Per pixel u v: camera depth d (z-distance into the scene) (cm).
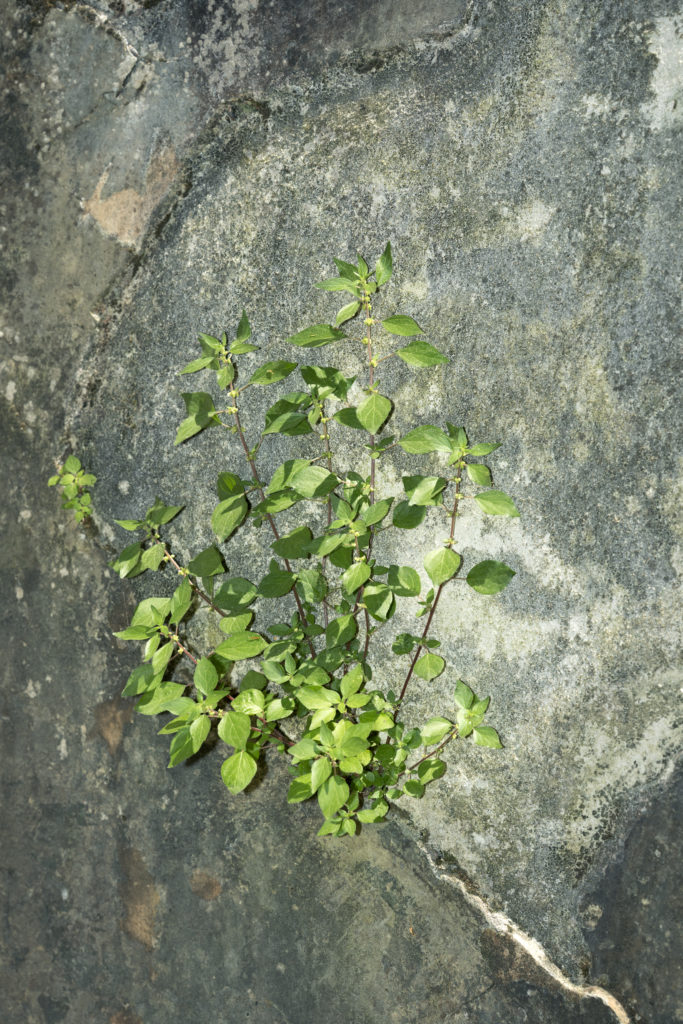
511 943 147
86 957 158
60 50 154
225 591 149
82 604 157
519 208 144
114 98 153
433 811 149
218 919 155
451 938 149
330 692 145
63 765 158
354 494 148
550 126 143
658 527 144
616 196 143
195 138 151
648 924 145
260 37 149
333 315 149
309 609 150
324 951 152
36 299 156
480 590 144
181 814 155
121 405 154
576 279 144
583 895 146
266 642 148
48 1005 160
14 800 160
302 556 148
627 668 145
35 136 155
